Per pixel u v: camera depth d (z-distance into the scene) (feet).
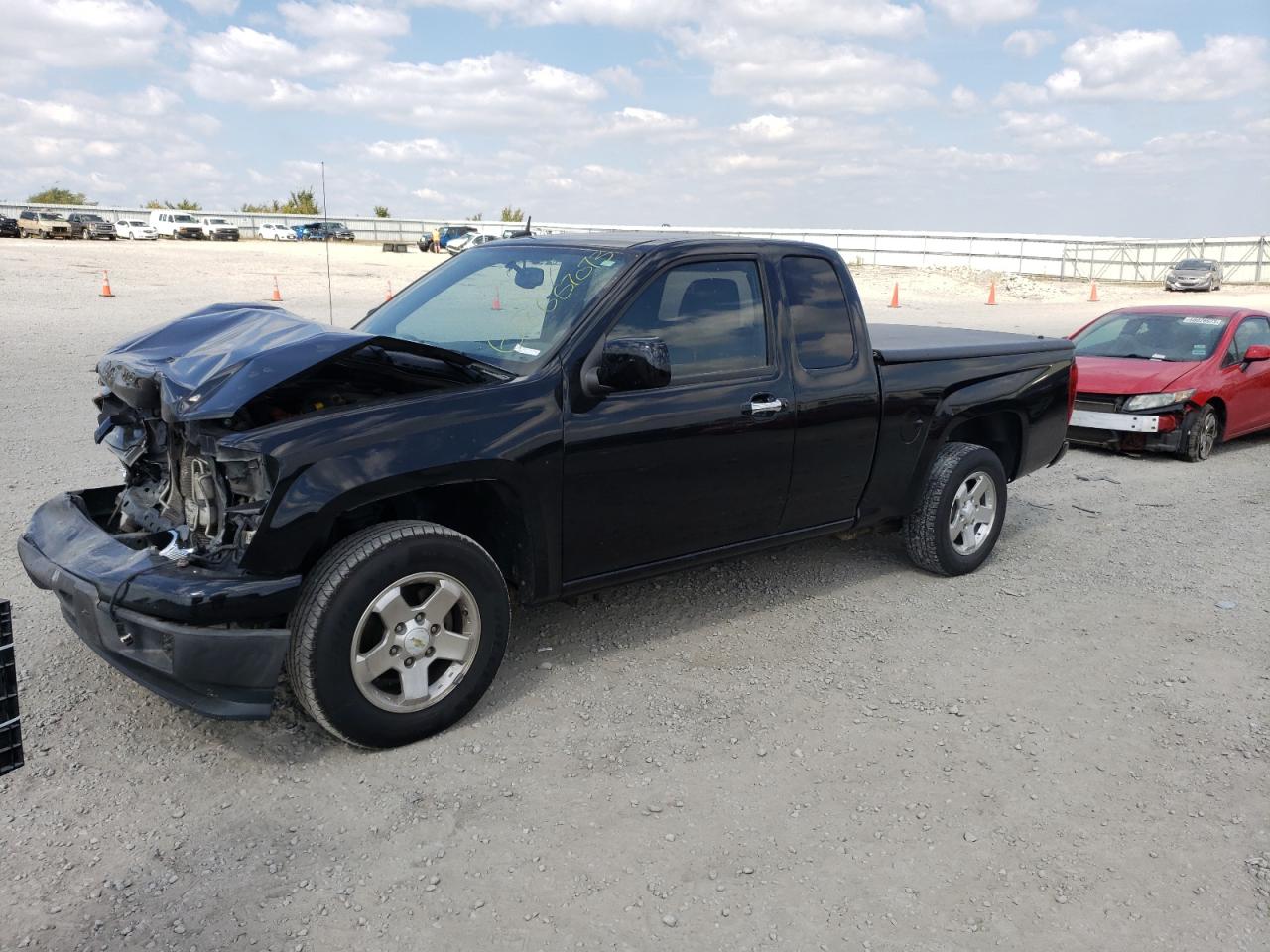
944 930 9.36
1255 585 19.27
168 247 167.63
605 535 13.91
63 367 41.27
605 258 14.39
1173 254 190.29
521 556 13.35
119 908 9.27
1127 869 10.37
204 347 13.37
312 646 11.28
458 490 13.35
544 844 10.48
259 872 9.87
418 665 12.25
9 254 123.44
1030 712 13.80
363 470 11.41
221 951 8.77
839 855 10.46
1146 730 13.38
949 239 197.47
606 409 13.46
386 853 10.25
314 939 8.98
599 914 9.43
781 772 12.05
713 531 15.23
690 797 11.43
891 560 20.33
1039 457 20.70
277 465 10.99
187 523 12.58
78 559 11.93
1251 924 9.55
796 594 18.16
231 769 11.71
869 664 15.21
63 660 14.24
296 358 11.42
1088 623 17.15
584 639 15.81
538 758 12.18
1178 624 17.20
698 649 15.58
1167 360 32.78
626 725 13.06
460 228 198.59
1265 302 123.44
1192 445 30.96
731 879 10.02
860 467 16.98
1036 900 9.82
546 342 13.46
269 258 145.89
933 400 17.87
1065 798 11.67
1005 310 100.58
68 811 10.76
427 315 15.29
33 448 26.45
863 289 131.75
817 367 16.07
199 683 10.85
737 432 14.82
